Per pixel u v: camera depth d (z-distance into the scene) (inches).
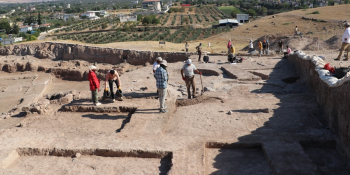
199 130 341.7
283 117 368.2
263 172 260.2
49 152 307.6
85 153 303.4
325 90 366.9
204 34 3526.1
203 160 271.1
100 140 319.3
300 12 3134.8
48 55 2095.2
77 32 4847.4
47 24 6491.1
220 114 391.5
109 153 299.7
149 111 399.9
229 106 423.8
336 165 273.6
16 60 1995.6
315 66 482.3
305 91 533.0
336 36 1644.9
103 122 394.0
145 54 1689.2
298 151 278.1
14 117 568.4
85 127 377.4
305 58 591.5
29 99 1075.9
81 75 1678.2
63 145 311.1
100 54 1878.7
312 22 2544.3
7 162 289.9
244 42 2310.5
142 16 6363.2
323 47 1596.9
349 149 269.6
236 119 370.0
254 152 296.0
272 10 6082.7
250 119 367.2
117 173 271.0
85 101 462.9
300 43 1745.8
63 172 275.6
